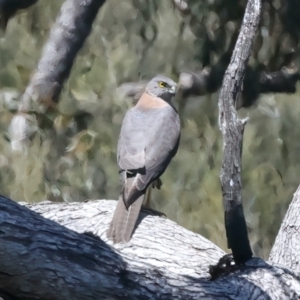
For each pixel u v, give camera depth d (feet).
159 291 23.53
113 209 30.99
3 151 38.68
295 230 29.09
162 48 41.78
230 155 25.36
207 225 40.93
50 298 22.79
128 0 41.93
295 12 41.04
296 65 42.60
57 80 41.01
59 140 39.19
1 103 39.65
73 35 41.65
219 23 41.42
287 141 42.78
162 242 28.91
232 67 25.14
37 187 38.45
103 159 39.50
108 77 40.88
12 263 22.39
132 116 33.09
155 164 31.58
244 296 24.44
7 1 41.93
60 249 22.82
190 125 42.09
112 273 23.17
